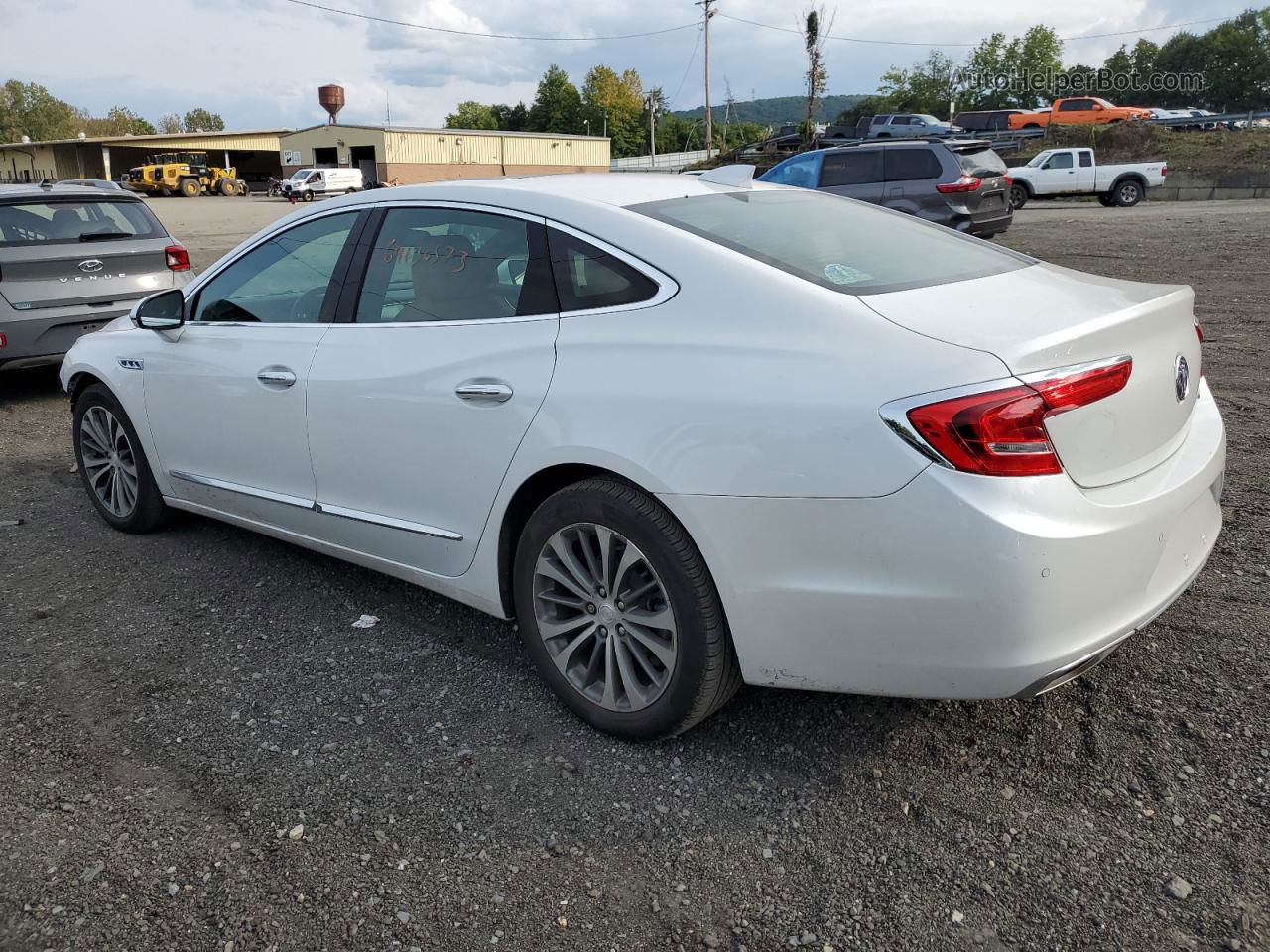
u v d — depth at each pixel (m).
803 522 2.40
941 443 2.22
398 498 3.36
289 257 3.82
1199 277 11.12
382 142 60.94
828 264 2.81
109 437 4.75
